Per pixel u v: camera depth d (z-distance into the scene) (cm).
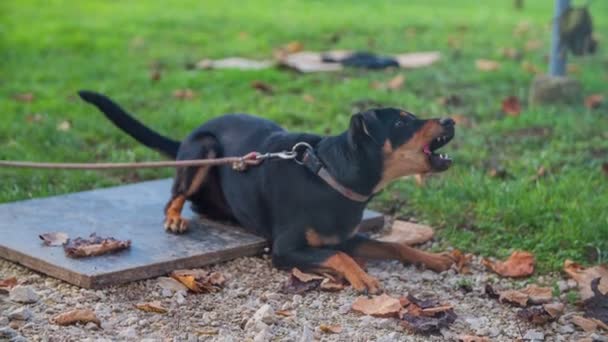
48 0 1833
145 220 763
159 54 1398
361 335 599
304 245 695
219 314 625
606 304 658
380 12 1858
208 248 707
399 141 673
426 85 1254
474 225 805
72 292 643
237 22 1662
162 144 809
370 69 1332
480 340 593
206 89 1204
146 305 622
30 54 1366
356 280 665
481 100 1186
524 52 1480
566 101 1165
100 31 1541
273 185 705
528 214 804
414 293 678
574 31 1149
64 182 879
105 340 565
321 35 1564
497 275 723
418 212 837
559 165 944
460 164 949
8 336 561
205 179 755
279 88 1218
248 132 748
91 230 732
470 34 1633
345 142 687
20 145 965
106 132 1025
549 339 617
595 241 766
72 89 1193
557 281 715
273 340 584
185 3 1866
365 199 691
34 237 711
